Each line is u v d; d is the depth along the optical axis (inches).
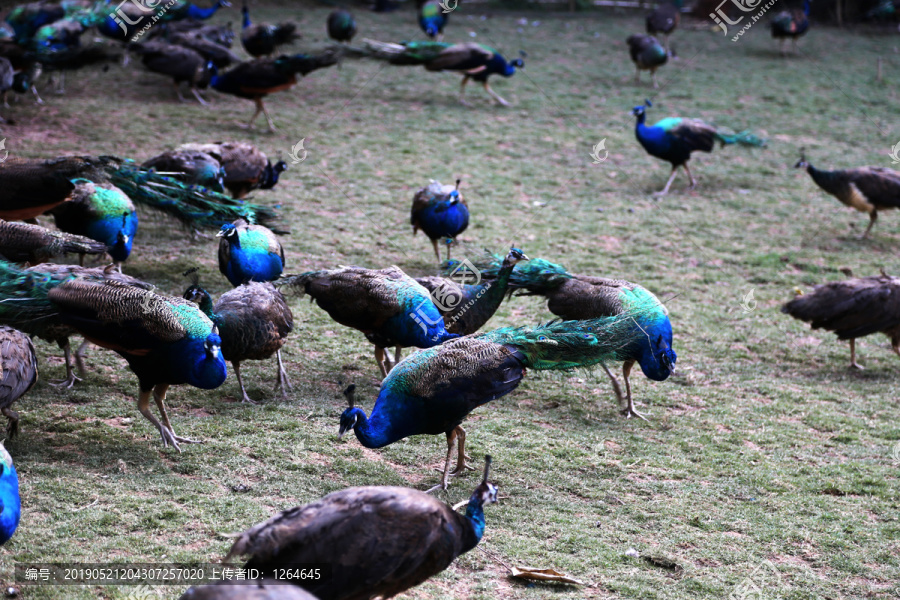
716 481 369.4
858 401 460.8
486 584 283.9
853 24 1380.4
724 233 689.0
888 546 327.3
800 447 406.6
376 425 325.7
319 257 572.7
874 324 486.3
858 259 657.0
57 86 868.0
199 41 878.4
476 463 367.6
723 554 313.9
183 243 583.2
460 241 620.1
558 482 357.1
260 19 1194.6
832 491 368.5
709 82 1076.5
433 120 894.4
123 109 821.2
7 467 259.9
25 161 464.1
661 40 1263.5
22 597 253.3
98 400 388.2
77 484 317.4
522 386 452.4
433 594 275.0
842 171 688.4
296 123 843.4
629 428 413.7
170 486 323.3
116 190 487.5
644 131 753.0
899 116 989.2
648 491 355.6
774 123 950.4
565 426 410.3
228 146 599.2
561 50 1189.7
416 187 722.2
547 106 962.7
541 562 298.5
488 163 792.9
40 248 422.6
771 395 461.1
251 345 384.5
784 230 706.8
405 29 1204.5
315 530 228.4
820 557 318.0
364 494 239.5
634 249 641.0
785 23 1190.3
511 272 451.8
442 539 241.9
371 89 984.9
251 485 331.0
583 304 434.9
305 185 706.2
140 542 286.0
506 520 325.1
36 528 287.6
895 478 380.2
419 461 365.7
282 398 408.5
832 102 1025.5
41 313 341.4
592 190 757.3
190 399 398.6
